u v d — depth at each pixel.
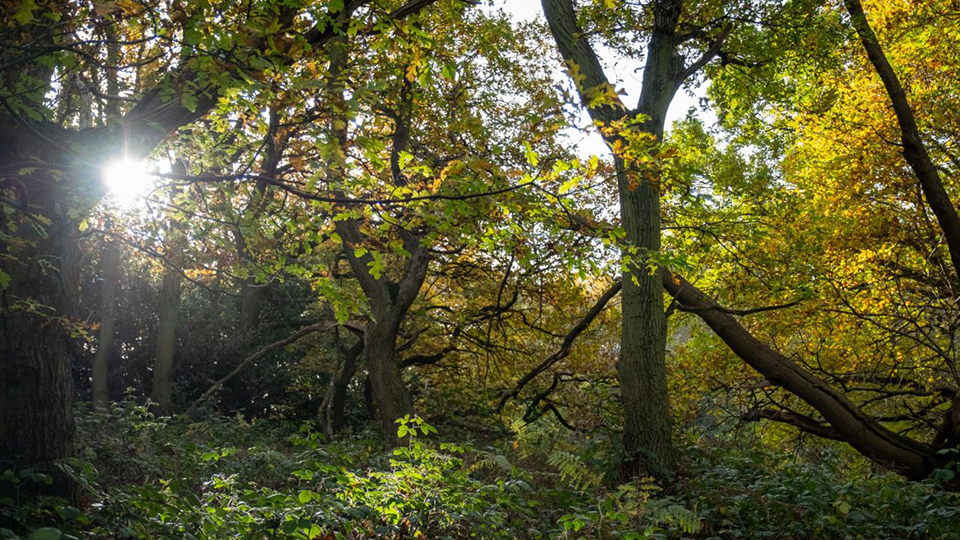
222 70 4.48
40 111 5.24
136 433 11.10
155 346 21.56
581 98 4.96
